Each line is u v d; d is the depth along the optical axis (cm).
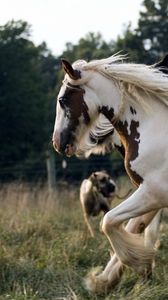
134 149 835
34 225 1327
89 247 1124
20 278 953
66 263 1017
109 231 838
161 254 1040
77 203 1841
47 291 899
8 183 2114
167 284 870
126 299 809
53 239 1191
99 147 918
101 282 880
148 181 822
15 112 2808
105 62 860
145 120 838
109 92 855
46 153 2784
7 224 1352
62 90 873
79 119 866
